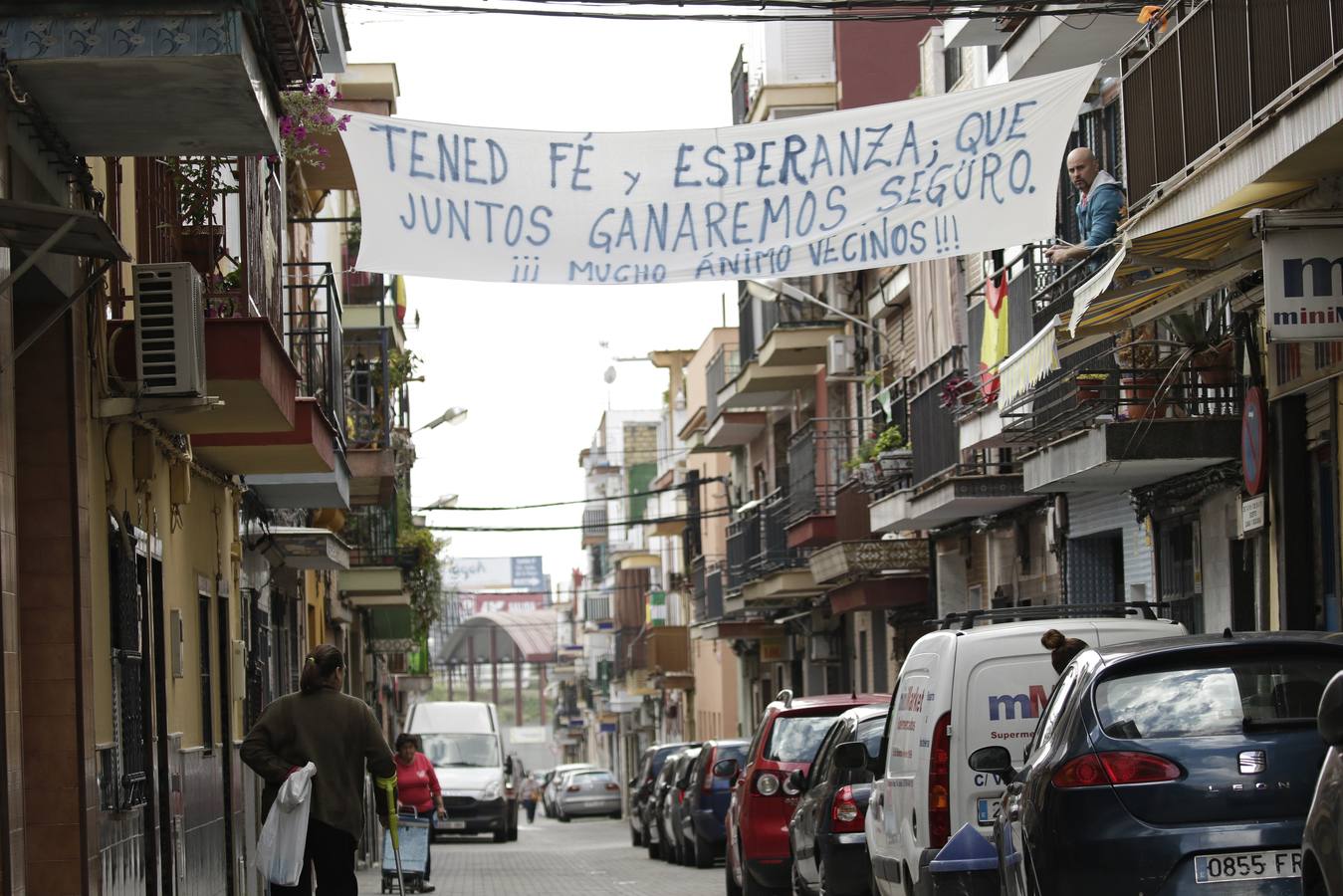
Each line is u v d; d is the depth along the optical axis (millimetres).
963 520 28469
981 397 23297
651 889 23656
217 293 13477
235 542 18906
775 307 38781
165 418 13922
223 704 18141
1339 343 14906
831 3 14023
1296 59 12484
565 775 74438
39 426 11102
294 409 15242
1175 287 15570
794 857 16859
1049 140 14016
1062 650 11391
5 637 9094
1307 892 7312
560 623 130750
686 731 66562
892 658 34594
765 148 13914
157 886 13422
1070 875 8312
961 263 27828
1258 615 16875
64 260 10875
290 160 22000
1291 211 12156
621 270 13773
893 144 14023
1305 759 8234
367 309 34062
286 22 9992
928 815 11523
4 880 8789
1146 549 21062
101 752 11656
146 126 10281
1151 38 15836
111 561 12391
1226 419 17953
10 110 9578
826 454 37625
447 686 150875
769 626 46500
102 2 9273
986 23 22734
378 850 37062
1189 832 8141
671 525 70312
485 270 13672
